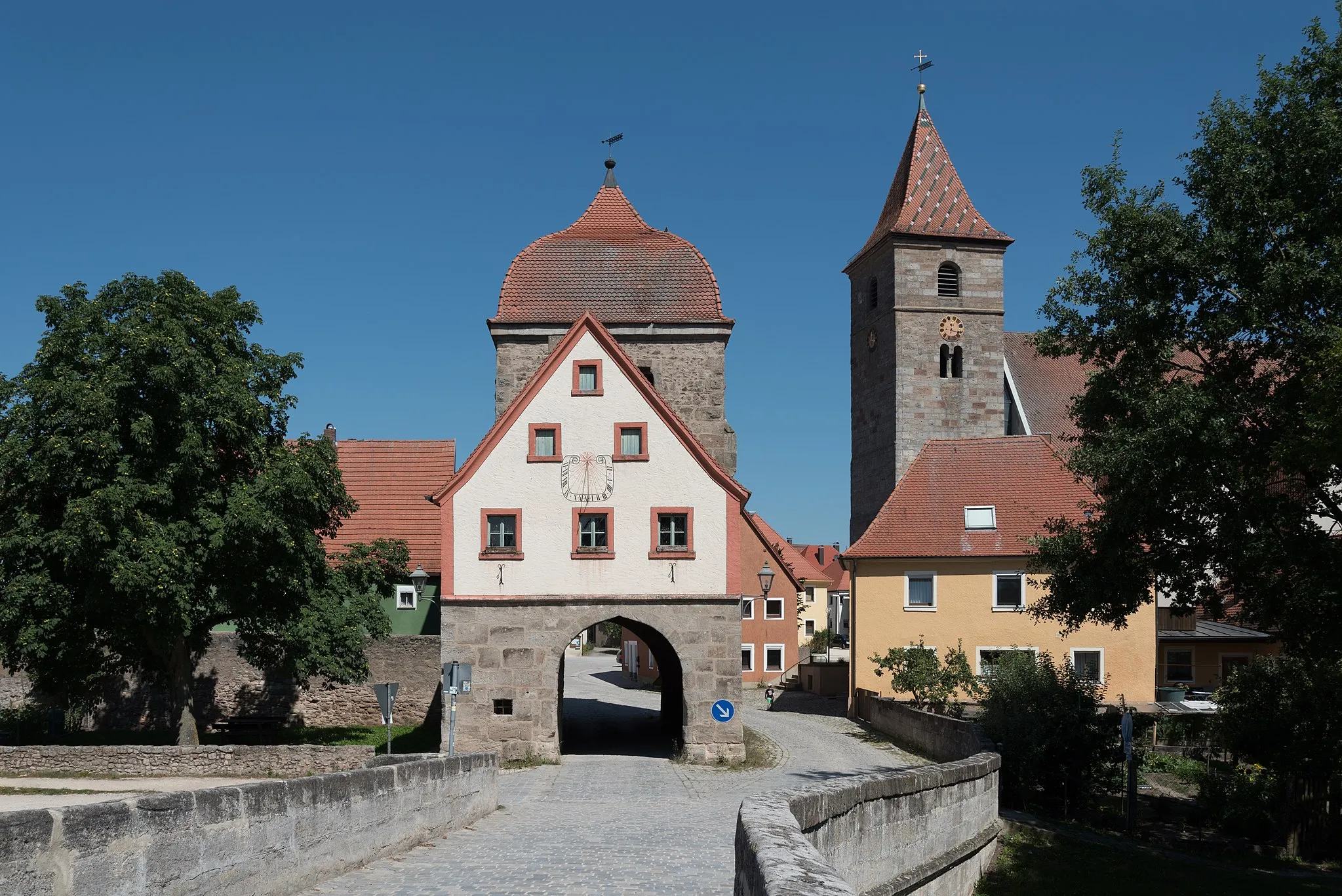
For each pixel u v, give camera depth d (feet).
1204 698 133.49
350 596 107.65
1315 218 64.13
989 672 83.92
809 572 298.97
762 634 205.98
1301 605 67.92
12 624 88.69
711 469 103.71
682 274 126.41
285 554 94.07
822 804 31.89
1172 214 71.15
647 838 53.06
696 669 101.65
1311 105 66.64
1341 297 61.93
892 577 139.95
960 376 210.79
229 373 92.07
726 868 43.47
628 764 100.53
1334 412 54.80
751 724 135.54
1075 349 78.13
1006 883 53.67
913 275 210.38
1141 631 133.90
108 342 88.02
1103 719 75.41
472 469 104.42
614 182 137.08
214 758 85.87
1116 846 62.54
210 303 94.27
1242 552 66.95
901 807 40.60
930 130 220.02
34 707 118.73
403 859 46.78
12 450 85.92
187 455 87.35
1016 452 147.33
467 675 77.05
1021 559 137.08
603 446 104.47
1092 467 69.72
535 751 101.30
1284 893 56.85
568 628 102.58
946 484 145.69
